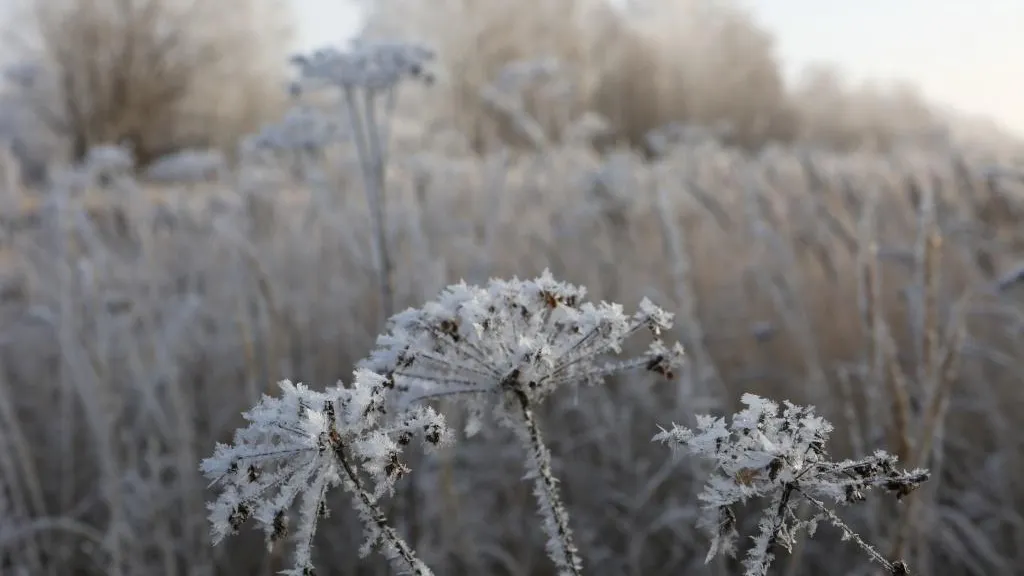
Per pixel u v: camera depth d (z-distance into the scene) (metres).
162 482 3.15
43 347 3.87
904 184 4.13
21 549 2.92
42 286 3.92
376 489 0.71
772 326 3.30
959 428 3.08
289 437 0.70
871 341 2.06
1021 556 2.56
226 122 20.45
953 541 2.42
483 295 0.81
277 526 0.67
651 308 0.84
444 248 3.94
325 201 3.94
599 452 3.26
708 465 2.57
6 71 8.00
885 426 2.02
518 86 5.31
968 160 4.16
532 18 15.13
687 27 19.61
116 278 3.95
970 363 3.06
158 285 4.00
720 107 18.67
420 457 2.63
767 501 2.47
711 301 3.86
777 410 0.72
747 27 19.19
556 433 3.07
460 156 5.88
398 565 0.69
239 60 20.19
